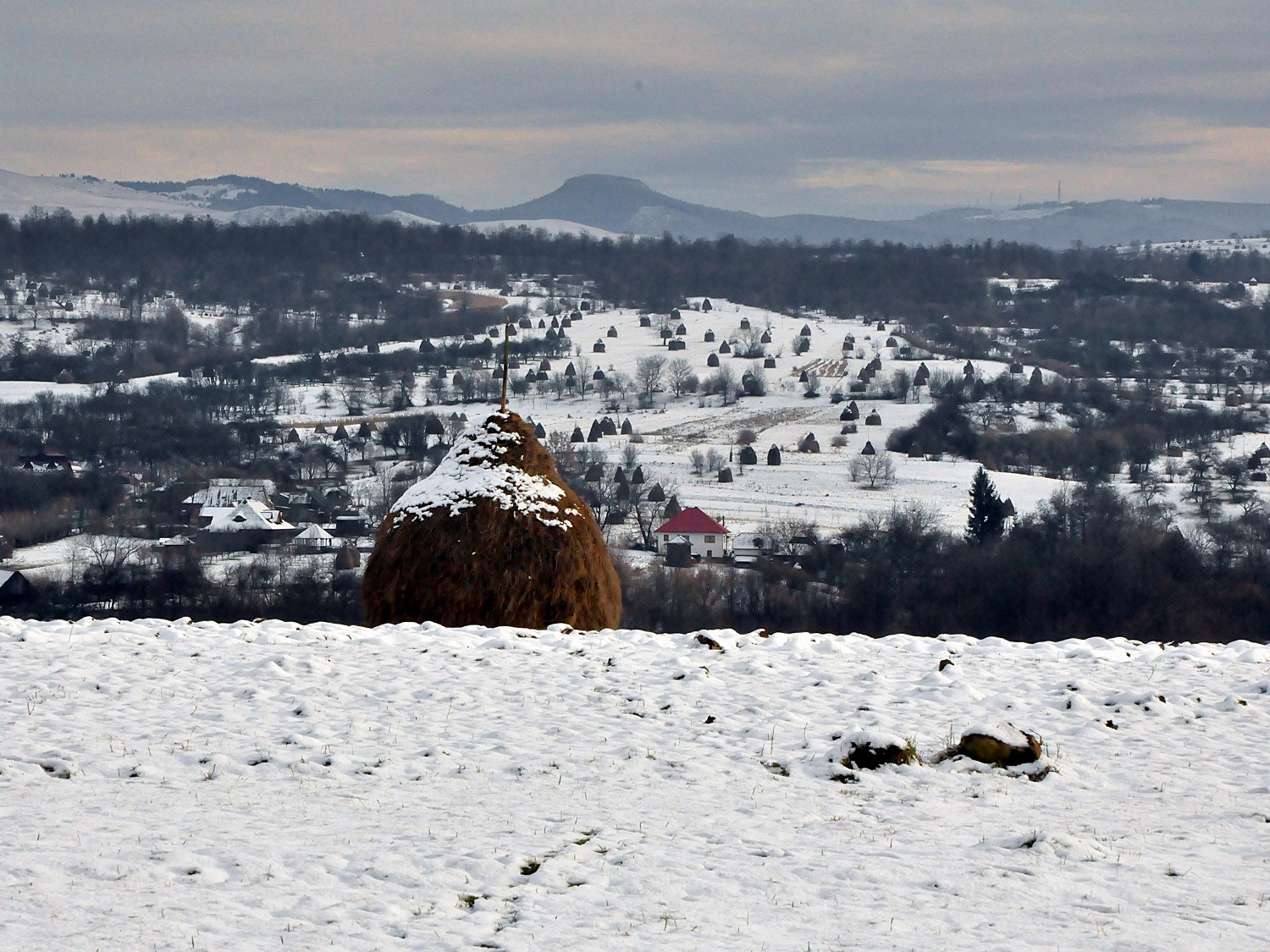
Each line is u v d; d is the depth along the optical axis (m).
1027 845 27.45
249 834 27.58
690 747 34.38
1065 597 195.62
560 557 52.97
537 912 23.67
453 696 38.94
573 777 31.91
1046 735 36.28
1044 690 41.16
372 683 40.34
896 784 31.86
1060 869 26.19
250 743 34.12
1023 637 193.62
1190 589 193.00
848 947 22.34
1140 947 22.36
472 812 29.25
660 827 28.39
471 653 44.47
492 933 22.77
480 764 32.69
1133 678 43.06
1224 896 24.86
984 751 33.31
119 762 32.50
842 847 27.38
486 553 52.53
